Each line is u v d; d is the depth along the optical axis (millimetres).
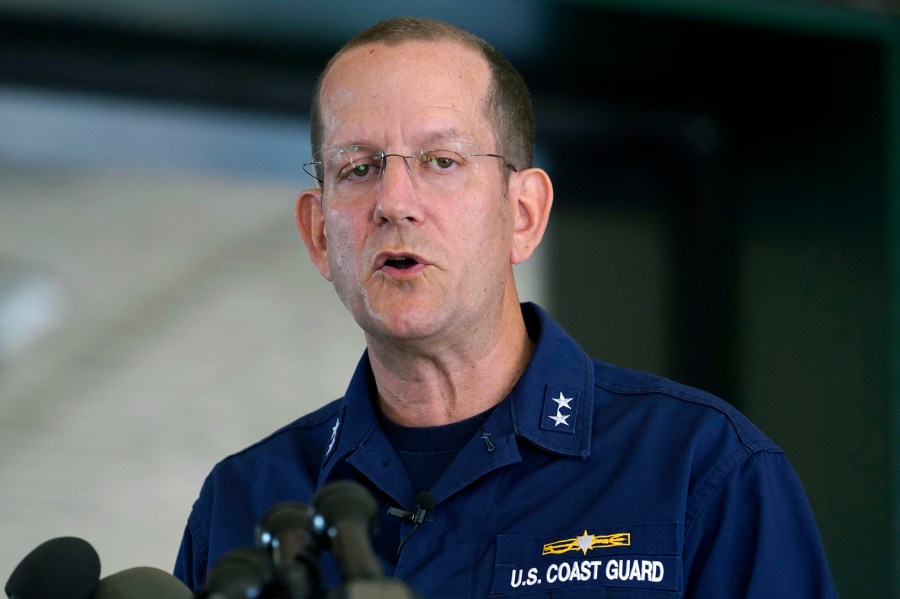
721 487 7348
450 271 7531
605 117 17000
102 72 14766
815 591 7324
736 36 15734
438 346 7738
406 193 7500
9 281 14289
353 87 7832
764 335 17125
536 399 7930
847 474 16172
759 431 7695
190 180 15328
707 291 17375
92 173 14875
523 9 14773
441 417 8055
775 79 16703
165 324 15000
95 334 14680
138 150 15109
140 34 14703
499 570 7324
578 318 16844
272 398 15344
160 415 14805
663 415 7797
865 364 16047
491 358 7992
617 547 7219
